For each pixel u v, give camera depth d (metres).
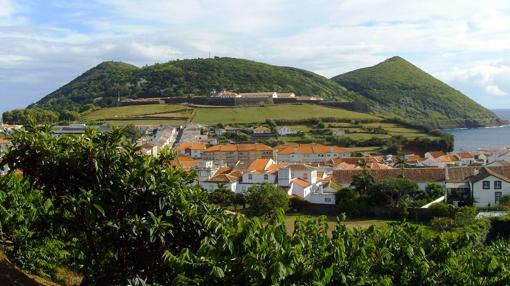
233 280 12.34
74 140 17.30
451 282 14.67
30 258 20.55
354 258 13.80
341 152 135.00
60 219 16.89
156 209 16.77
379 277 14.16
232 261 12.80
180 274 12.51
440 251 15.94
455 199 76.12
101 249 17.14
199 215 16.66
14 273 18.30
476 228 49.31
